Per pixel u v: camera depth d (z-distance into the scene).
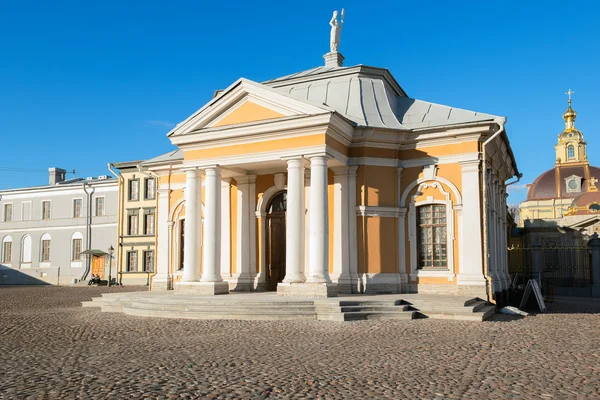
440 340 10.84
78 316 15.80
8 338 11.40
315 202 16.81
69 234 46.69
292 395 6.65
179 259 22.83
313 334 11.58
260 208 20.55
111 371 7.98
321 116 16.77
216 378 7.51
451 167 18.33
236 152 18.23
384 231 18.72
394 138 18.84
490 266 18.94
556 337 11.48
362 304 14.76
